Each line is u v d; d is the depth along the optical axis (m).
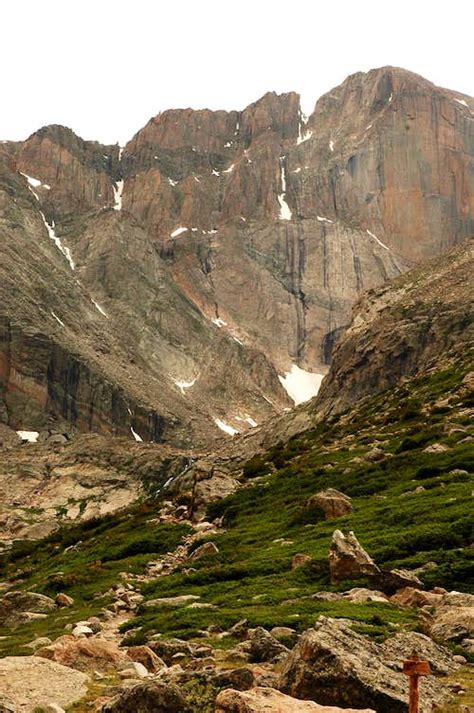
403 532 41.53
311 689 19.56
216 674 20.28
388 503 52.88
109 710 18.08
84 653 25.17
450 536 38.44
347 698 19.17
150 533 68.56
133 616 39.62
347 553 35.44
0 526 160.75
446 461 60.38
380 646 22.55
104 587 49.16
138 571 54.97
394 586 33.69
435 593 31.98
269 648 25.11
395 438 80.56
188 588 42.28
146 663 25.33
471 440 66.69
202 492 76.94
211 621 31.52
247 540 55.06
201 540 59.16
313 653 20.20
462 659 23.73
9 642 35.72
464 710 18.59
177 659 25.83
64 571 63.09
